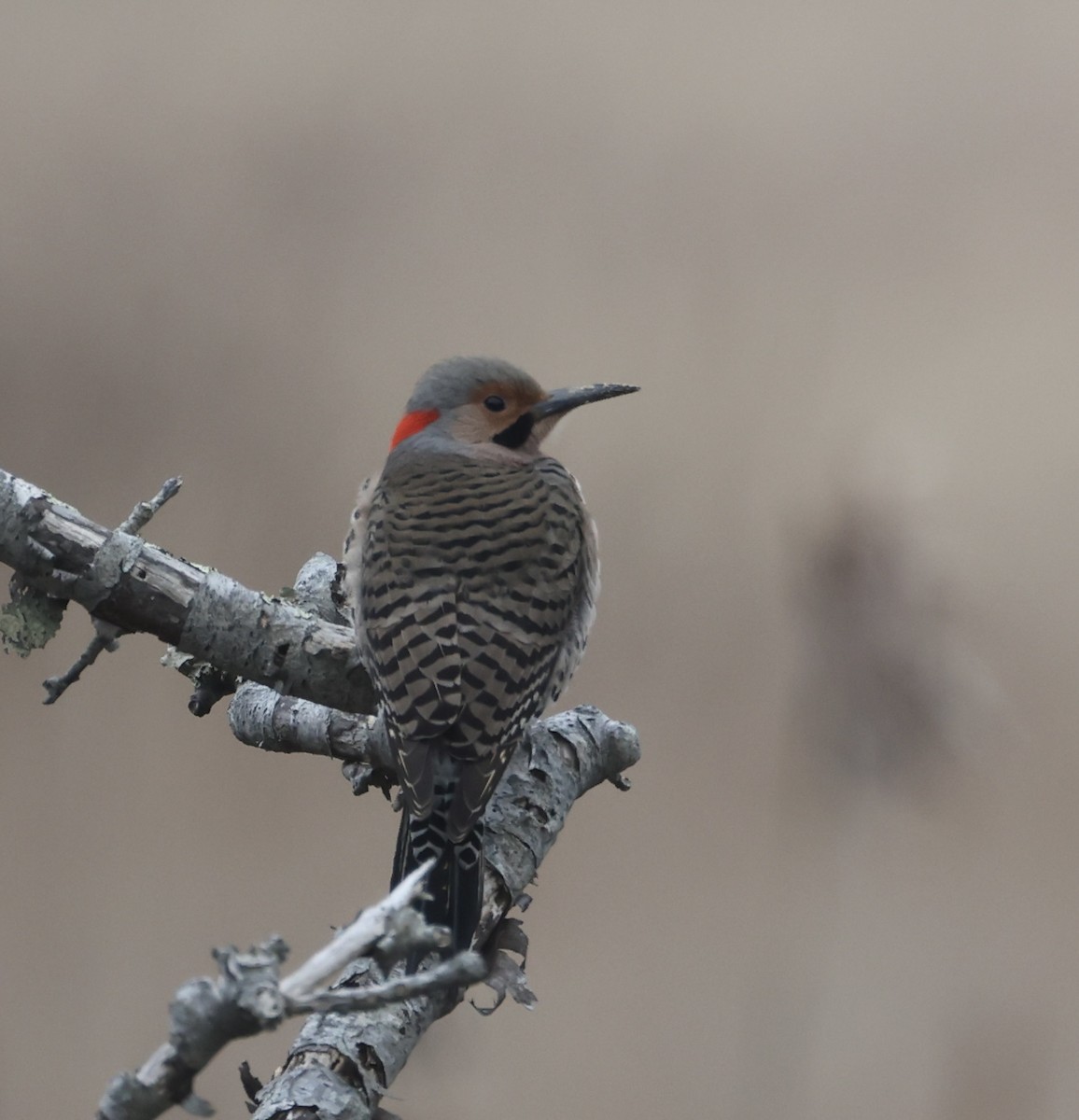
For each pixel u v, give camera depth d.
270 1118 6.18
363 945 4.84
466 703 8.49
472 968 4.78
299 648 8.84
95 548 8.54
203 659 8.83
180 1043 4.70
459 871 7.91
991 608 18.06
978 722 13.21
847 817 13.52
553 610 9.23
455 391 10.74
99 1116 4.70
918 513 13.13
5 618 8.59
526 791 8.53
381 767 8.95
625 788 8.91
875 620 13.00
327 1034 6.53
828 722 13.27
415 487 9.91
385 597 8.95
